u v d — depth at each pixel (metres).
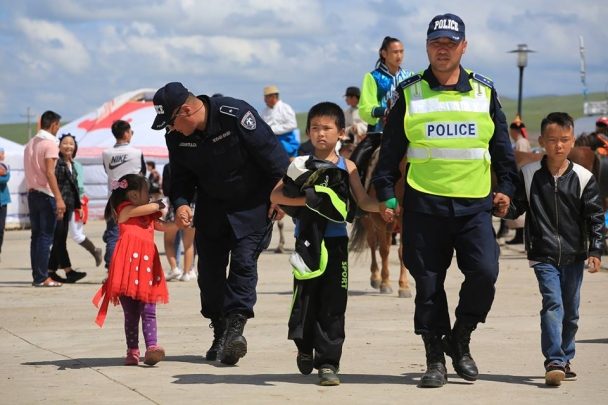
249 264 14.66
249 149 14.45
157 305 22.33
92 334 18.22
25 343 17.30
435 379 13.04
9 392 12.98
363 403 12.12
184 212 14.71
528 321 19.27
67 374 14.26
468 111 13.05
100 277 29.39
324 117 13.45
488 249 12.98
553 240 13.38
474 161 13.02
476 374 13.21
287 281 27.47
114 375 14.13
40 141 26.55
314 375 14.06
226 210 14.77
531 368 14.45
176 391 12.92
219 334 15.42
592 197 13.41
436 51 13.02
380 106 22.66
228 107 14.33
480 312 13.15
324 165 13.15
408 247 13.19
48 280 27.09
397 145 13.38
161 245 40.97
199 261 15.34
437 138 13.02
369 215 23.86
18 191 56.88
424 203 13.02
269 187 14.83
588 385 13.22
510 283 26.16
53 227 27.05
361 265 32.19
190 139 14.38
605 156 30.36
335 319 13.30
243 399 12.38
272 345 16.78
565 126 13.28
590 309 20.86
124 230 14.89
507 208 13.38
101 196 64.38
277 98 37.59
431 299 13.12
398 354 15.72
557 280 13.42
